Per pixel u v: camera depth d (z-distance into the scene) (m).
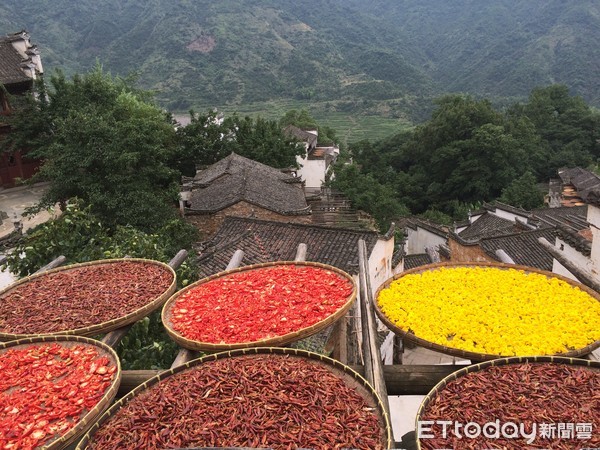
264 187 21.55
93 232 10.52
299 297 5.71
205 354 4.90
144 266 7.09
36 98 21.02
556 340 4.75
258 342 4.63
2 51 22.02
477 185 41.81
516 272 6.64
